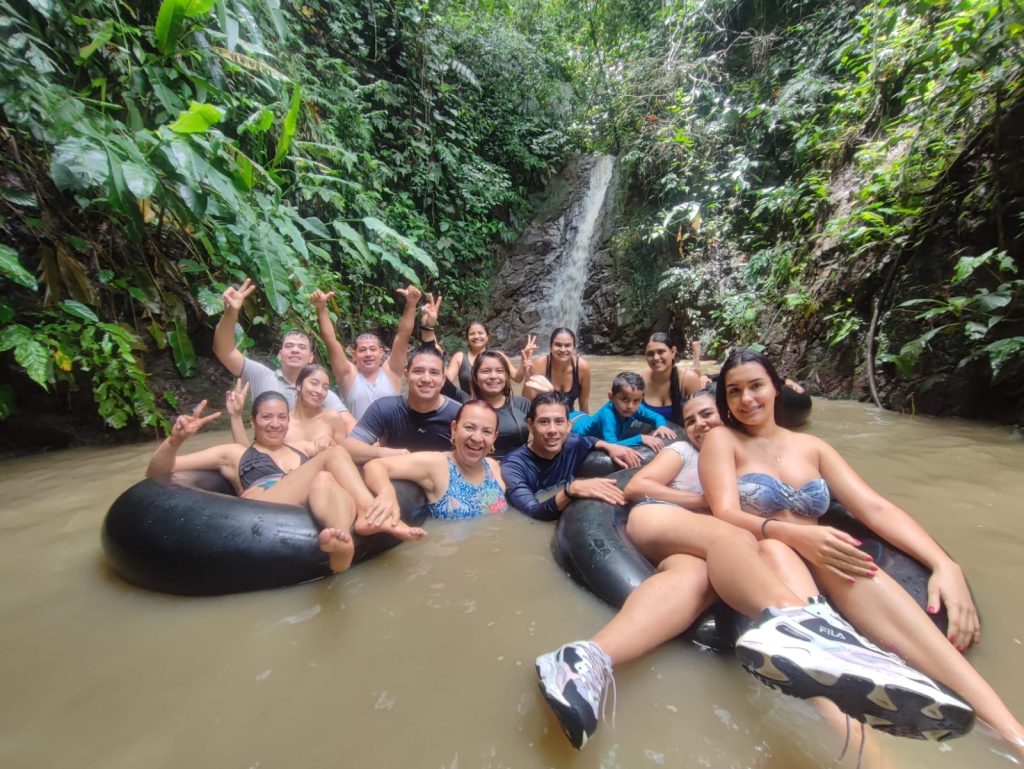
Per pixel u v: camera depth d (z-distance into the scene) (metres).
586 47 11.80
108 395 3.95
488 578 2.01
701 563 1.68
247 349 5.10
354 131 7.78
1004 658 1.48
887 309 4.93
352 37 8.48
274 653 1.55
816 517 1.91
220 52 4.77
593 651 1.35
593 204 11.41
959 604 1.55
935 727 1.09
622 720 1.29
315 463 2.28
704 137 8.82
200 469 2.65
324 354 6.02
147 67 4.23
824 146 6.60
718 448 2.03
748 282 7.28
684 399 3.87
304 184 6.32
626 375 3.52
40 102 3.32
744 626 1.53
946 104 4.74
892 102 5.83
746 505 1.92
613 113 10.75
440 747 1.20
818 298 5.68
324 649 1.57
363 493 2.15
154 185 3.52
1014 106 4.20
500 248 11.66
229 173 4.41
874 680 1.08
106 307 4.27
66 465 3.58
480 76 11.15
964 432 3.87
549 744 1.21
